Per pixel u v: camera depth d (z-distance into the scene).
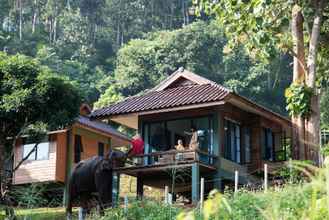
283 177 22.72
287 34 24.31
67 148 30.45
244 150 26.91
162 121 25.89
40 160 30.14
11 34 76.38
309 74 24.25
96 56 80.38
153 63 65.62
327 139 32.00
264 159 27.86
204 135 25.00
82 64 76.00
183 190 25.50
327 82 27.14
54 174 29.55
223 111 25.27
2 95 22.62
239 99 25.14
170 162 23.11
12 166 30.45
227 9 22.77
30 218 19.83
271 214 6.28
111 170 23.02
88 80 71.31
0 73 22.86
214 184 24.20
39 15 86.06
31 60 23.30
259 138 27.25
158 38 68.88
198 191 22.91
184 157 23.12
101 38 84.50
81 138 31.56
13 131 23.36
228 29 23.25
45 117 22.61
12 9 83.81
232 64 65.69
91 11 86.62
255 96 63.66
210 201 5.81
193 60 64.88
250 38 22.86
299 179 21.23
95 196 23.45
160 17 88.94
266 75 64.50
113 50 83.69
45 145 30.31
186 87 26.50
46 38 82.81
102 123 34.56
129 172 24.00
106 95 64.62
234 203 15.38
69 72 71.25
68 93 23.20
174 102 24.62
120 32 86.56
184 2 89.62
